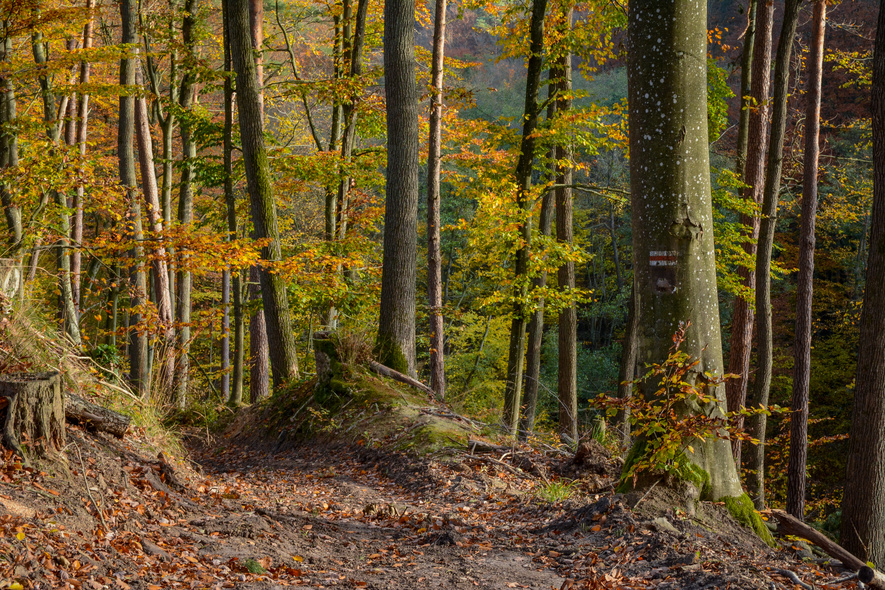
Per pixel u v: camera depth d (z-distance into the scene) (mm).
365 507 6602
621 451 8641
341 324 18125
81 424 5664
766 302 13188
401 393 11047
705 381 5418
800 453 13539
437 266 14688
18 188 10688
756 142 13820
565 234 15562
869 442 8492
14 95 13602
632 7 5469
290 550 4602
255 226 12695
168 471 5555
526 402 14977
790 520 5594
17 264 7957
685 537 4918
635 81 5500
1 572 2955
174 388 14586
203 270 11148
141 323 11453
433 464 8305
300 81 14203
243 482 7988
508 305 13625
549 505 6289
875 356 8383
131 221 11531
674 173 5418
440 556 4938
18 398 4250
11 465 4027
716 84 13859
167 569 3705
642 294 5613
